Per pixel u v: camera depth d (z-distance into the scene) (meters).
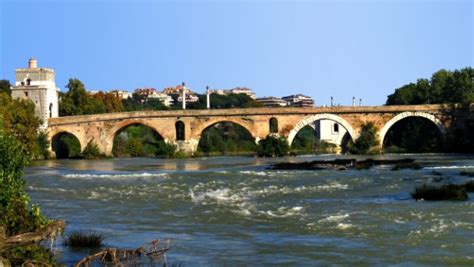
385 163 75.06
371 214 32.53
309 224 30.16
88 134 116.94
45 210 37.28
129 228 30.42
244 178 56.91
